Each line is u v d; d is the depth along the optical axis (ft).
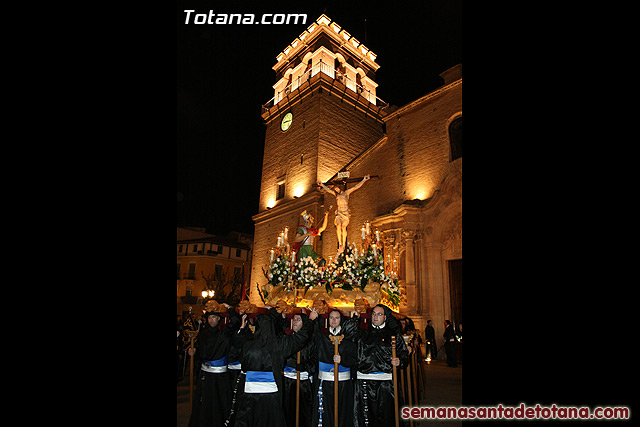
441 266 56.39
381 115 96.27
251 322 17.49
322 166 83.51
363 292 37.99
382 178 68.49
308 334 17.61
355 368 18.67
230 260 142.00
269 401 16.51
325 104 87.92
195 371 40.91
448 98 60.75
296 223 84.23
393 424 17.61
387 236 61.36
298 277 41.11
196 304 131.85
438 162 60.29
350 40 100.63
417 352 29.25
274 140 100.01
